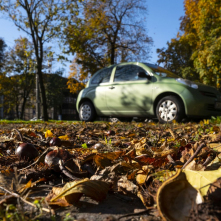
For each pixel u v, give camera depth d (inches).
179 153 69.3
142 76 276.1
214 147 70.7
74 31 637.9
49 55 634.2
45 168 55.7
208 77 828.0
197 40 959.0
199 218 29.4
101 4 817.5
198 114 249.8
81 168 55.9
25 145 67.2
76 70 945.5
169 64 1133.1
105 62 901.2
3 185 48.3
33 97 1699.1
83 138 117.3
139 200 44.8
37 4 581.0
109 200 44.6
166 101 260.8
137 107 284.0
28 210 38.3
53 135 119.3
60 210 40.7
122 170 56.7
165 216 32.0
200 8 824.3
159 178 45.8
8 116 2226.9
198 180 34.7
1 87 1434.5
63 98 2063.2
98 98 321.1
